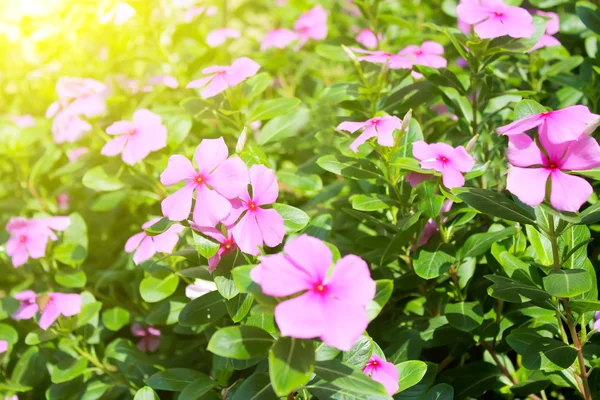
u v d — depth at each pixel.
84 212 0.84
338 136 0.65
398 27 0.89
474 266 0.59
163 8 0.86
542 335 0.57
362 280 0.43
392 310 0.63
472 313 0.56
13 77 1.10
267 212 0.50
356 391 0.46
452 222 0.58
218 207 0.49
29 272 0.75
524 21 0.56
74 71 0.99
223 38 0.86
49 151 0.82
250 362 0.55
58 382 0.61
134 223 0.85
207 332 0.61
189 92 0.81
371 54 0.62
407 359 0.58
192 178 0.50
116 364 0.66
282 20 1.15
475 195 0.50
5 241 0.75
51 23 1.02
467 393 0.59
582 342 0.52
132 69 0.95
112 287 0.73
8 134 0.82
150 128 0.62
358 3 0.74
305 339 0.44
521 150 0.46
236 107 0.63
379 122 0.54
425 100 0.63
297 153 0.75
